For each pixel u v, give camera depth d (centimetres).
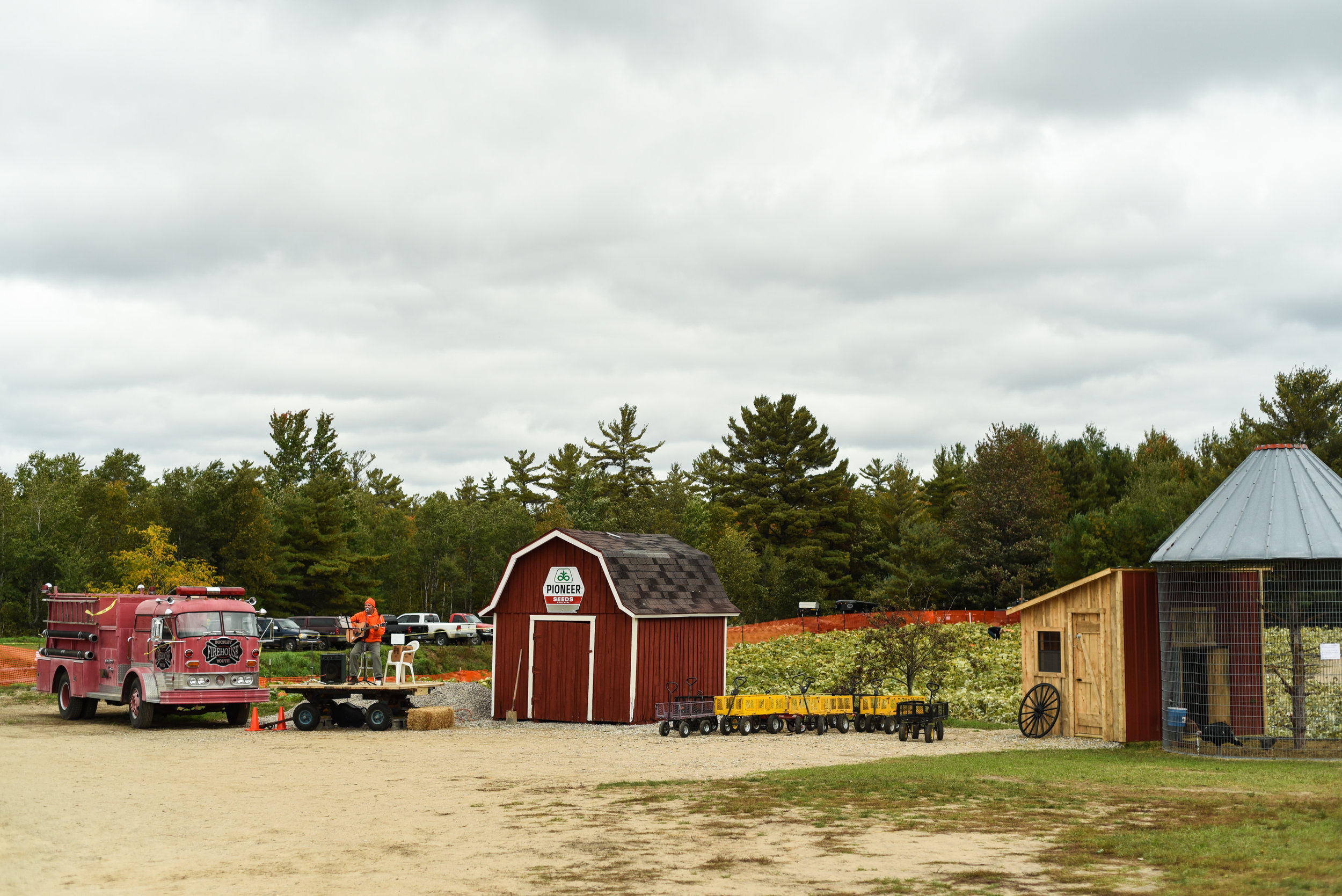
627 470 10531
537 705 2727
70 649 2755
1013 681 3195
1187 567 1884
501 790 1423
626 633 2648
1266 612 1825
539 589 2767
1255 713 1820
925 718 2078
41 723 2600
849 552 8144
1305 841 975
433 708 2553
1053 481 6762
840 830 1086
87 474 8606
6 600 6038
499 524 8012
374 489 11981
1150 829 1056
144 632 2522
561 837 1084
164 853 1048
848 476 9012
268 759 1833
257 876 941
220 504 6500
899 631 2819
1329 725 1859
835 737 2216
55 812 1281
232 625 2520
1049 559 6194
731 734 2270
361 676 2683
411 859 996
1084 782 1407
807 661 4041
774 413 8350
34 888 912
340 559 6894
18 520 6162
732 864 944
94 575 5878
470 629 5794
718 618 2870
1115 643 2039
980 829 1076
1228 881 838
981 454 6531
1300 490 1847
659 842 1047
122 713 2855
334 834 1131
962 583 6362
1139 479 6544
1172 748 1862
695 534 7588
